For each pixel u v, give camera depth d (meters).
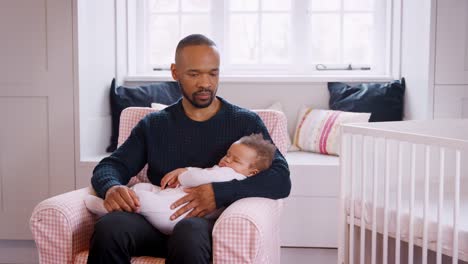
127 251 1.63
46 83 2.93
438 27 2.85
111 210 1.73
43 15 2.90
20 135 2.97
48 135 2.96
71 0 2.88
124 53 3.47
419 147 2.27
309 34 3.46
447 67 2.87
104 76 3.24
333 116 3.15
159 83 3.39
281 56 3.51
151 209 1.73
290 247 2.88
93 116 3.12
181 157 1.94
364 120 3.09
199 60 1.87
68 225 1.69
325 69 3.48
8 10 2.92
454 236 1.66
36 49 2.92
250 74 3.50
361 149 2.06
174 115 1.97
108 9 3.26
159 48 3.57
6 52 2.94
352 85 3.36
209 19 3.51
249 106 3.38
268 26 3.49
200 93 1.88
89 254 1.63
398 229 1.86
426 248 1.78
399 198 1.86
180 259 1.56
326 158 3.01
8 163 2.99
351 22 3.46
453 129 2.34
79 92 2.93
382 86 3.24
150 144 1.96
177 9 3.53
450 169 2.35
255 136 1.87
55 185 2.97
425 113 2.92
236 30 3.51
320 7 3.46
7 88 2.95
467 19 2.85
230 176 1.80
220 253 1.57
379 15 3.44
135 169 1.98
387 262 2.05
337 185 2.80
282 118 2.17
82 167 2.94
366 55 3.48
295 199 2.82
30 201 3.00
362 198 2.02
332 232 2.82
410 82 3.15
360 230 2.10
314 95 3.37
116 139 3.25
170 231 1.75
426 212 1.76
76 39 2.90
